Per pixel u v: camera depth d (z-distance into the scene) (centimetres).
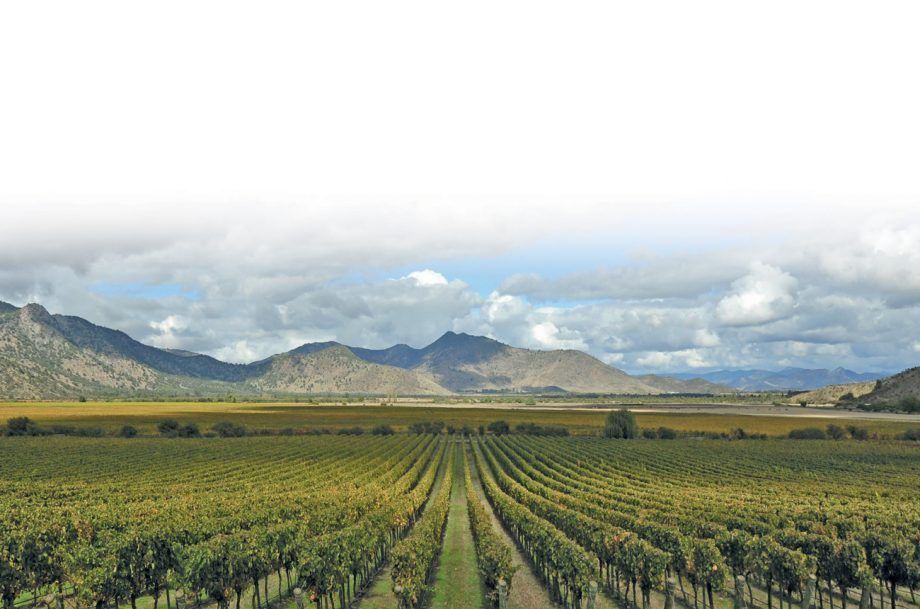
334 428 14738
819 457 8838
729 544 3122
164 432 13138
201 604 2892
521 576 3353
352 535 2883
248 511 3781
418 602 2683
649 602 2864
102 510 3972
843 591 2783
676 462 8250
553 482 5975
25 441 11044
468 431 15088
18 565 2702
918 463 8131
